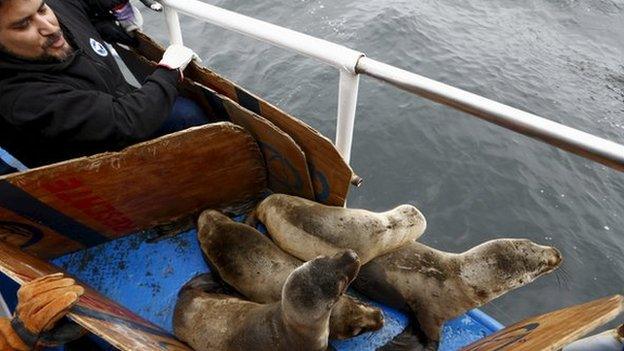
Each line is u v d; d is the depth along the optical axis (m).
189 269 2.77
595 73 8.72
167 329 2.55
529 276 2.50
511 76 8.02
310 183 2.74
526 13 10.30
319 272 1.71
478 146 6.06
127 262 2.77
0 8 2.03
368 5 8.77
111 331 1.69
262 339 2.09
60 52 2.34
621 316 4.28
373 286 2.69
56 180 2.13
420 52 7.96
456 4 9.87
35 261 2.24
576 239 5.35
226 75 6.87
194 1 2.64
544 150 6.27
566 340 1.49
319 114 6.28
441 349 2.54
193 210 2.91
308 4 8.67
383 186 5.51
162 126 2.79
